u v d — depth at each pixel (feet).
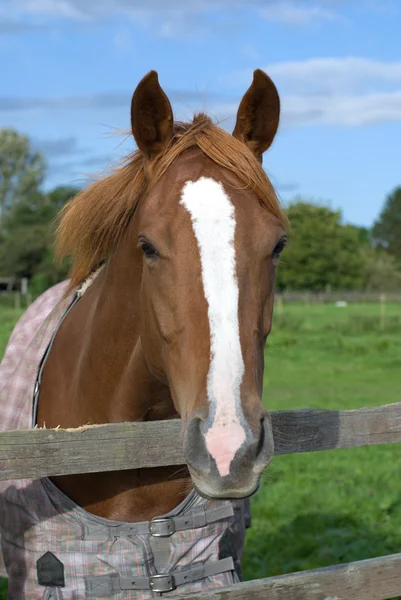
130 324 6.93
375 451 22.08
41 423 7.97
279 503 16.46
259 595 6.37
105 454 6.13
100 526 6.89
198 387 5.52
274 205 6.28
